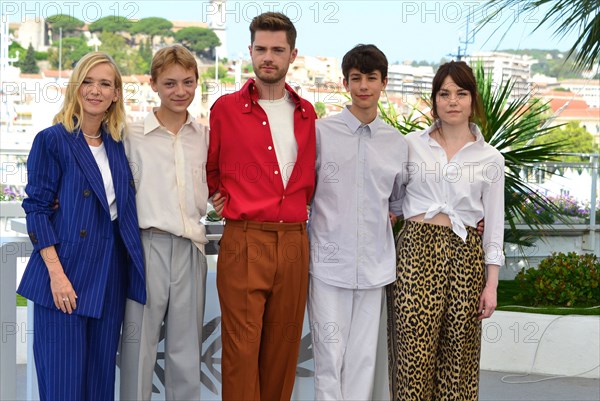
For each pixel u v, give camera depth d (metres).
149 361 3.01
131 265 2.94
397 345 3.13
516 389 4.34
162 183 2.96
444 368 3.13
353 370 3.18
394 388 3.19
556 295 5.03
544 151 5.45
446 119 3.08
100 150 2.92
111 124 2.93
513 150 5.43
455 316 3.06
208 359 3.38
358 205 3.11
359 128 3.11
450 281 3.06
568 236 6.98
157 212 2.95
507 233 6.00
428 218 3.08
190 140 3.03
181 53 2.93
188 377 3.03
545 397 4.19
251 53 3.03
